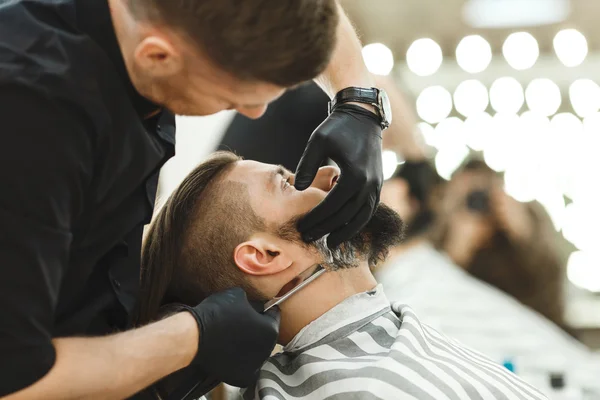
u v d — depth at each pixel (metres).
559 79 4.45
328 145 1.44
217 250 1.66
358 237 1.67
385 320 1.66
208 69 1.13
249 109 1.21
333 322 1.63
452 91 4.48
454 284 2.71
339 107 1.51
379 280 2.78
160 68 1.15
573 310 4.18
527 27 4.54
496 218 2.98
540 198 4.37
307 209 1.62
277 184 1.66
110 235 1.34
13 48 1.15
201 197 1.69
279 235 1.62
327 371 1.55
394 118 2.85
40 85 1.12
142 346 1.27
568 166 4.39
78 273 1.32
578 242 4.30
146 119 1.31
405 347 1.55
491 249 2.98
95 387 1.20
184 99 1.20
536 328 2.60
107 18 1.20
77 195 1.17
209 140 2.76
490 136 4.44
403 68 4.51
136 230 1.45
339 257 1.63
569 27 4.46
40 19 1.19
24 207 1.11
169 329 1.32
